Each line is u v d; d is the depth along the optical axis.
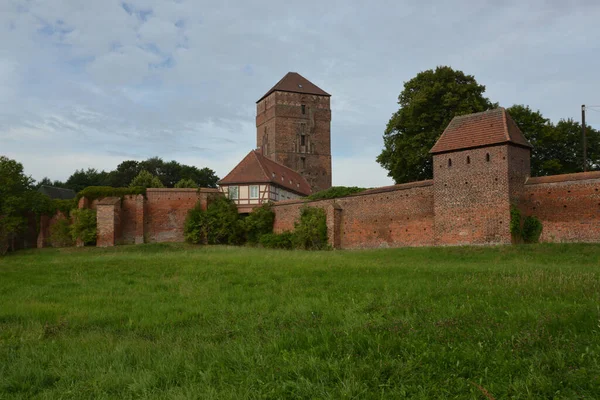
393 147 51.41
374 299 15.55
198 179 98.94
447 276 20.52
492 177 34.06
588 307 12.10
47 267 28.08
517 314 11.85
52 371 10.05
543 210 33.25
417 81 50.16
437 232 36.47
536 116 49.28
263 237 51.62
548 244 31.25
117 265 28.11
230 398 8.08
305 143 87.69
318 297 16.86
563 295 14.41
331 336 10.98
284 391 8.34
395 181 52.16
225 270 24.50
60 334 13.32
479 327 10.96
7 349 11.65
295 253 34.47
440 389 8.09
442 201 36.41
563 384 7.95
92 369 9.96
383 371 8.80
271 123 87.81
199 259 30.02
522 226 33.66
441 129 47.62
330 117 89.44
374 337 10.52
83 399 8.64
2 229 50.34
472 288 16.50
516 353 9.11
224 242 55.22
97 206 53.19
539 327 10.39
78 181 100.44
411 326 11.34
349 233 44.16
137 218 55.06
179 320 14.54
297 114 87.62
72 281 22.38
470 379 8.40
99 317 14.98
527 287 15.89
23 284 21.62
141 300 17.69
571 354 8.82
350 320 12.64
